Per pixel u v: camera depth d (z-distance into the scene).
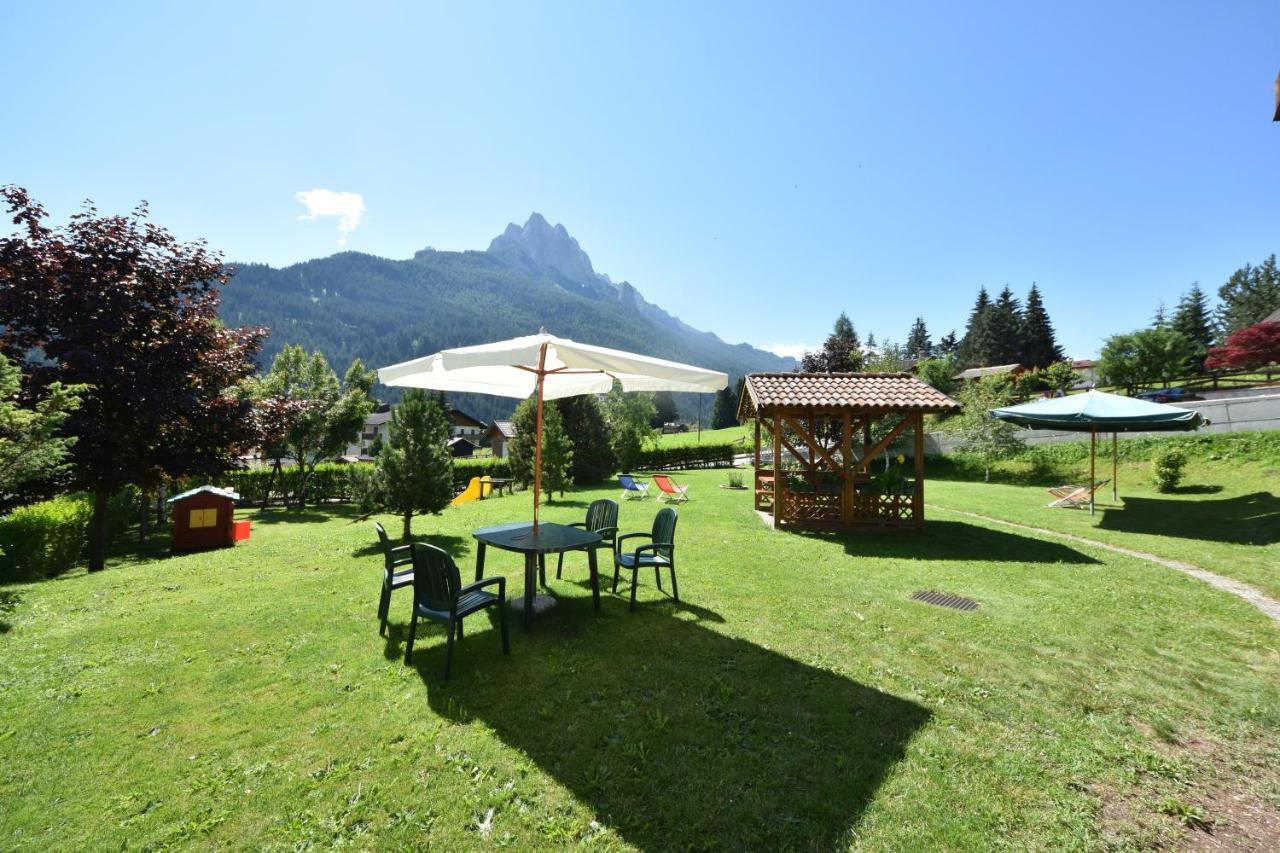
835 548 9.29
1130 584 7.06
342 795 2.90
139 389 10.80
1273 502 12.09
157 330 11.90
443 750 3.30
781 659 4.64
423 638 5.07
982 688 4.14
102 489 10.95
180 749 3.31
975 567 7.95
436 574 4.36
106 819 2.71
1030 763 3.21
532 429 20.75
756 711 3.77
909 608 6.04
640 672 4.36
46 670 4.40
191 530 13.51
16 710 3.75
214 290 13.27
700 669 4.43
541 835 2.61
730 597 6.42
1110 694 4.07
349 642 4.99
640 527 11.42
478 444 75.25
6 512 8.91
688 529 11.22
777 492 11.25
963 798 2.89
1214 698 4.02
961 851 2.53
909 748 3.33
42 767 3.12
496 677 4.26
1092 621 5.64
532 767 3.14
